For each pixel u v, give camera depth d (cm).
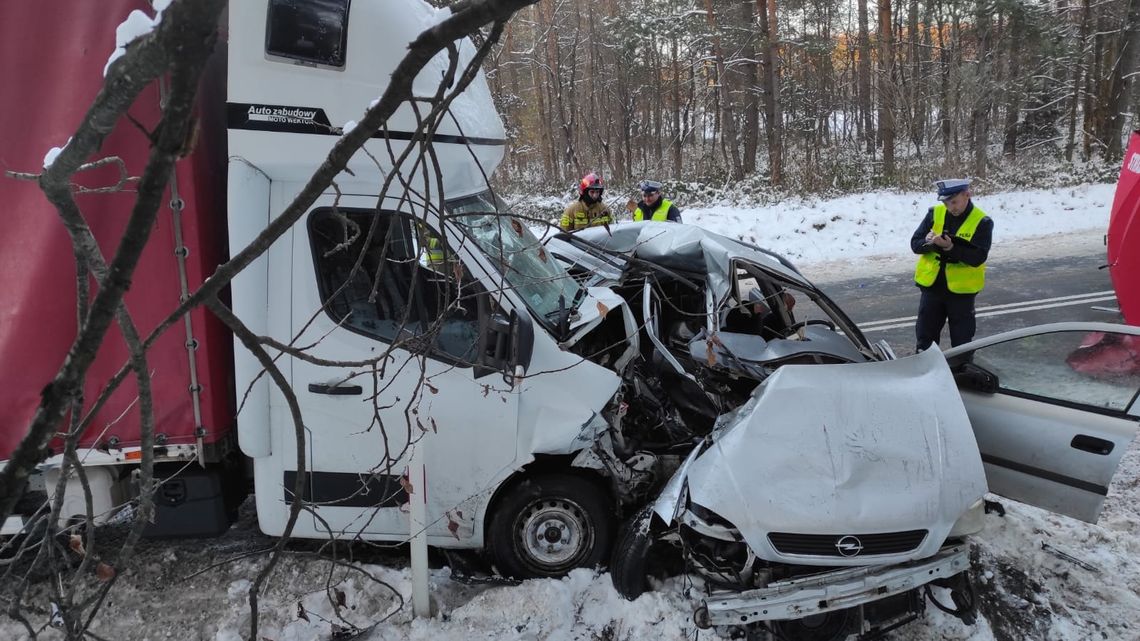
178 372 337
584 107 2750
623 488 377
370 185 341
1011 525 423
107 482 346
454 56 124
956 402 347
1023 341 406
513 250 398
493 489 362
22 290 325
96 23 318
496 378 352
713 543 341
